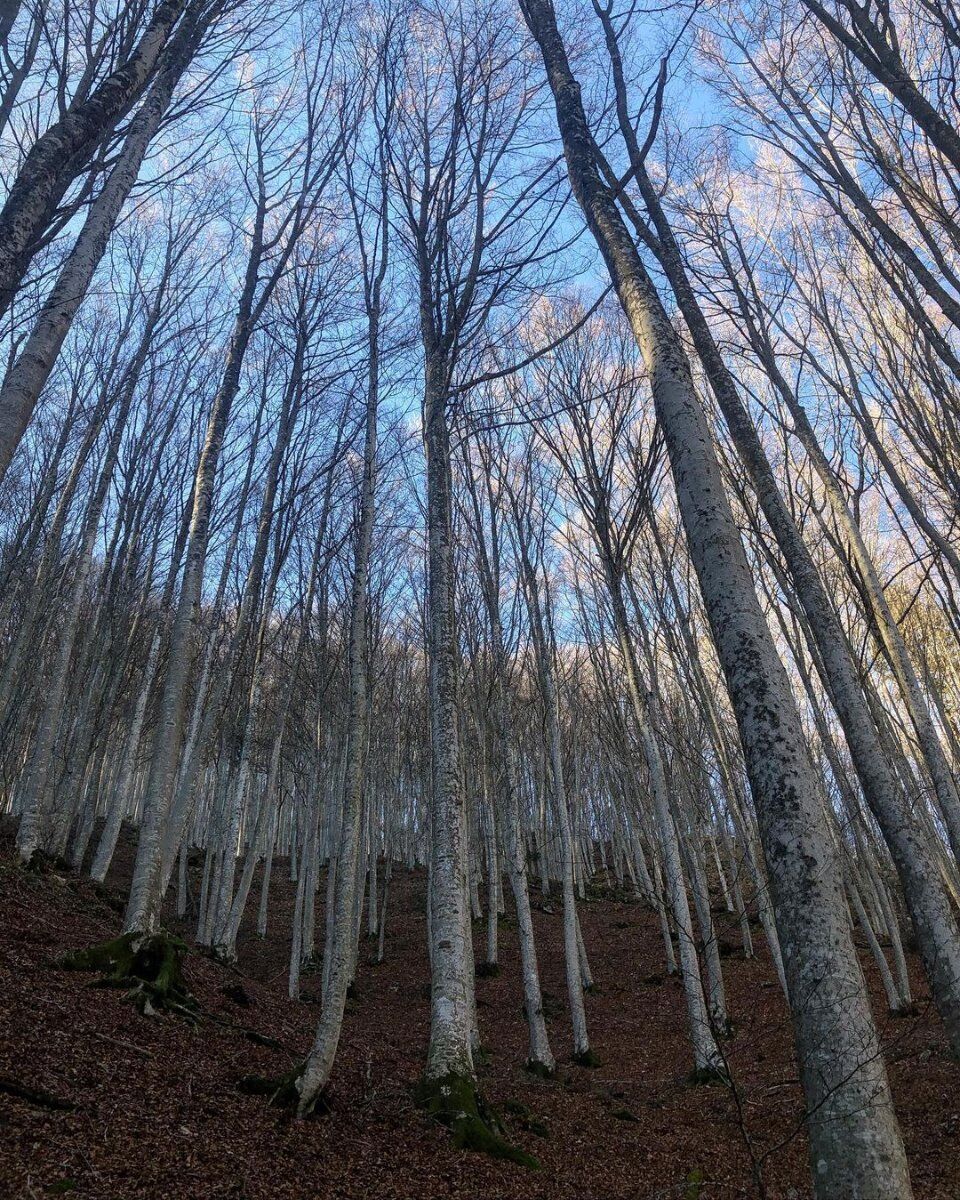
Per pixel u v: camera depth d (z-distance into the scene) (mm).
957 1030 5320
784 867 2775
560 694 20797
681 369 3936
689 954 10133
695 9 5137
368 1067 7477
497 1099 8062
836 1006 2506
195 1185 4039
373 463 8797
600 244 4719
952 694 16891
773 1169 6980
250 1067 6453
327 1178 4664
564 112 5367
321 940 18688
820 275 9227
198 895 20609
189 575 8633
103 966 7328
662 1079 10281
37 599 15477
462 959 6648
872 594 8039
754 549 10922
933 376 7637
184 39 5840
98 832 24172
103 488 13969
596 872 28172
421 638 19484
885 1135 2334
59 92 5488
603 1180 6113
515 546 14055
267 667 17906
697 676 12078
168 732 8227
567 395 10531
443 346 7965
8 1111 4164
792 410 8430
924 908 5688
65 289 4211
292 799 29547
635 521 10297
